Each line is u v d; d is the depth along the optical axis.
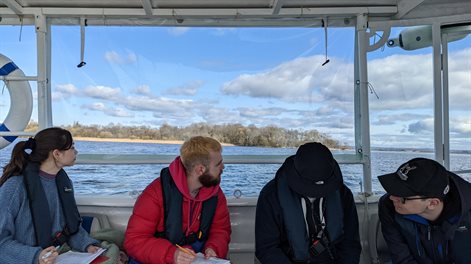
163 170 2.23
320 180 1.98
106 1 2.92
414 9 3.03
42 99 3.01
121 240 2.50
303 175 1.99
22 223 2.03
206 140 2.12
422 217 1.93
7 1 2.70
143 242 2.06
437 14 3.02
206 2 2.93
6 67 2.93
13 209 2.00
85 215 2.81
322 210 2.12
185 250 2.00
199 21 3.12
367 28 3.04
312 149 2.04
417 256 2.00
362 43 3.05
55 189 2.20
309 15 3.05
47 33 3.07
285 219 2.08
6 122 2.94
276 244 2.12
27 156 2.11
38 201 2.07
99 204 2.87
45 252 1.92
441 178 1.81
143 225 2.10
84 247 2.23
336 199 2.12
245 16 3.05
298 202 2.08
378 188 3.11
